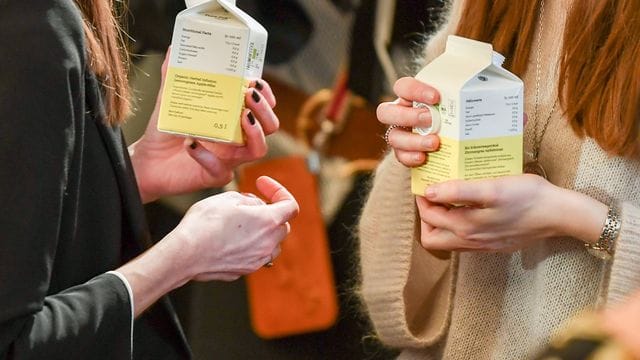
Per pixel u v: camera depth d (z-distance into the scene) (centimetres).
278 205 328
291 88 530
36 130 265
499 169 306
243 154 341
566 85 321
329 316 547
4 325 266
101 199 299
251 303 548
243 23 312
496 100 298
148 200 366
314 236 537
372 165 532
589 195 325
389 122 312
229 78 312
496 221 315
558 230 318
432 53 371
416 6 514
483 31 347
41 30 268
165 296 325
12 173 265
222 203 318
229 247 313
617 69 313
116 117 308
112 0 315
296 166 530
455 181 304
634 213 316
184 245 304
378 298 368
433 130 306
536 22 338
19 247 265
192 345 560
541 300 335
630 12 308
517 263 344
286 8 521
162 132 337
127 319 290
